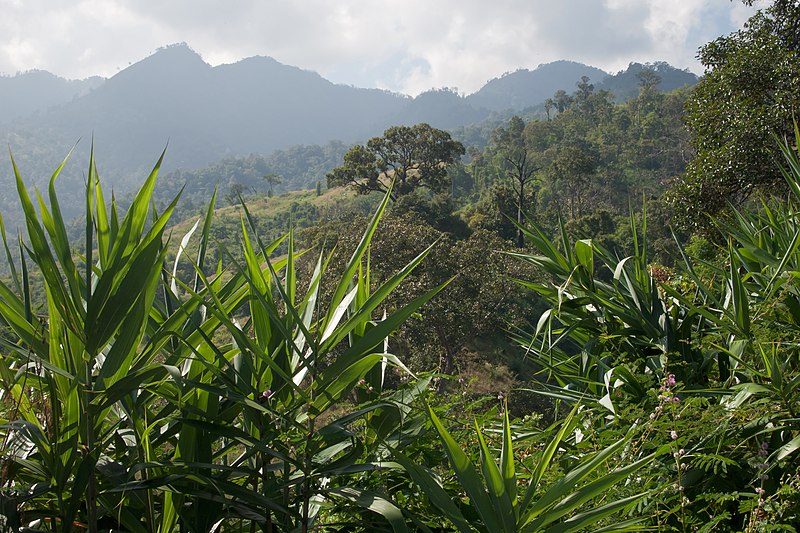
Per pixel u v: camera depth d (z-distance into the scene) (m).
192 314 2.01
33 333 1.72
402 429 2.06
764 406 2.43
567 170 76.25
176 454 1.83
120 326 1.73
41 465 1.74
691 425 2.19
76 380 1.64
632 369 2.95
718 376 3.15
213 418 1.84
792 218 3.68
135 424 1.79
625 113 114.56
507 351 25.34
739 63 16.34
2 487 1.65
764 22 17.41
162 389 1.82
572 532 1.64
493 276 25.94
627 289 3.42
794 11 16.66
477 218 56.16
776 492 2.02
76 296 1.71
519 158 102.81
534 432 2.76
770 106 15.68
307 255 28.50
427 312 23.91
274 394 1.92
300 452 1.92
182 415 1.83
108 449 2.00
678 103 105.69
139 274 1.67
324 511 2.04
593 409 2.78
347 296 2.01
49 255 1.67
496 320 25.38
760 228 3.91
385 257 26.25
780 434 2.42
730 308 3.24
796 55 16.30
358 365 1.80
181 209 177.62
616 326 3.32
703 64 18.27
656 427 2.20
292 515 1.77
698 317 3.42
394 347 23.94
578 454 2.46
